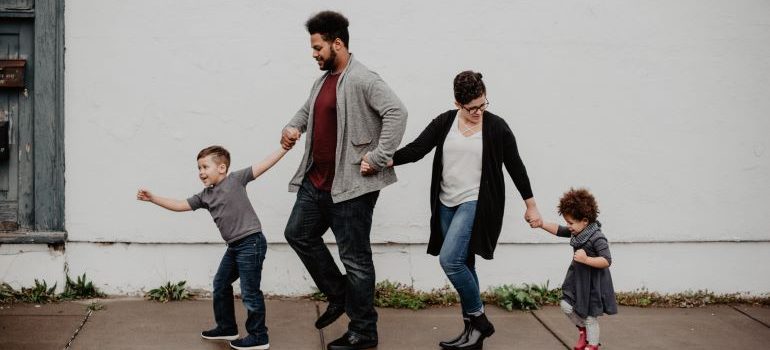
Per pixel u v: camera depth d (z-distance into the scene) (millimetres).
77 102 5270
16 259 5309
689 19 5488
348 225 4309
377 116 4285
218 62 5312
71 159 5301
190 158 5352
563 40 5445
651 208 5602
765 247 5699
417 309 5316
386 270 5547
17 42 5285
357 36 5352
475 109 4227
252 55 5320
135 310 5121
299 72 5348
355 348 4430
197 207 4391
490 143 4293
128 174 5340
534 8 5410
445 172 4391
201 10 5277
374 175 4281
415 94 5406
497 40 5414
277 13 5309
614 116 5520
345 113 4254
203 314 5074
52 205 5309
